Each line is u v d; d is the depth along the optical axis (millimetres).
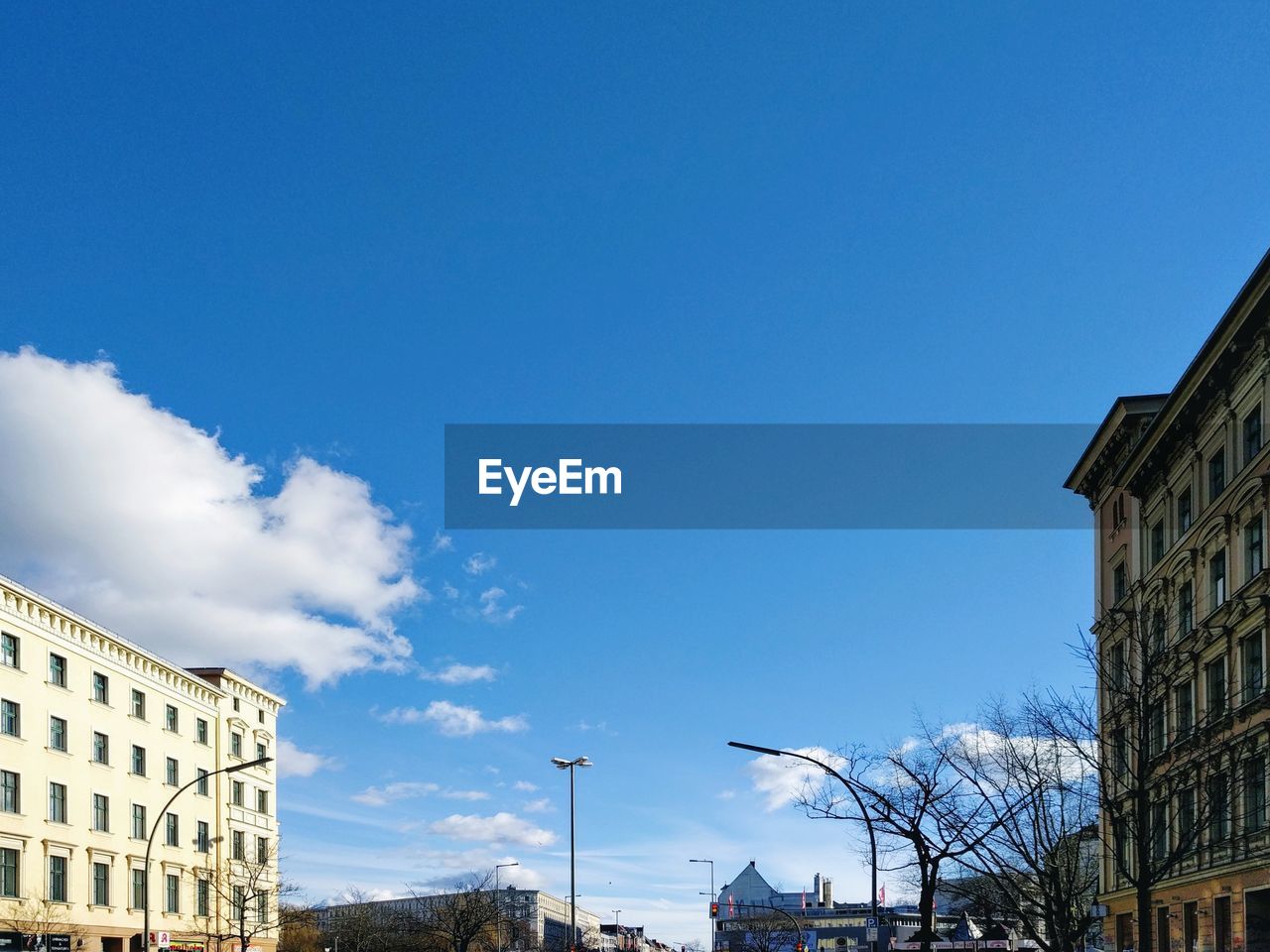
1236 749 39094
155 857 72812
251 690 89125
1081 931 40688
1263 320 40625
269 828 90562
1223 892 43000
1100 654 46719
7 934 54875
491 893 117062
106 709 68250
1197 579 47094
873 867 42781
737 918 160250
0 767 58000
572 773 80250
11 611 59719
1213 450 46219
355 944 116812
